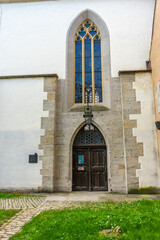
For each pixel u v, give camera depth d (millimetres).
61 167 8070
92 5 9586
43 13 9766
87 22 9773
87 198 6578
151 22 9133
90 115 7957
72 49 9398
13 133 8258
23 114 8398
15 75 8773
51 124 8188
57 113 8586
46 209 5195
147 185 7383
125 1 9477
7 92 8664
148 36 9000
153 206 5137
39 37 9492
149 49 8844
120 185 7672
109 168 7887
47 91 8523
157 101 7559
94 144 8398
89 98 9023
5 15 9922
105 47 9227
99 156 8312
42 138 8102
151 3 9328
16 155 8055
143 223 3789
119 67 8812
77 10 9625
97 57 9406
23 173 7871
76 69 9383
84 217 4211
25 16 9812
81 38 9633
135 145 7711
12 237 3432
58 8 9750
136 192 7363
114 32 9195
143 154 7617
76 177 8219
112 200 6223
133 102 8094
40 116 8312
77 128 8414
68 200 6270
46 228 3721
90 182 8094
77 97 9086
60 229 3662
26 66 9219
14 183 7824
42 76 8656
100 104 8781
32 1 9938
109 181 7805
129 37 9078
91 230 3568
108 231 3527
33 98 8516
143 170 7500
